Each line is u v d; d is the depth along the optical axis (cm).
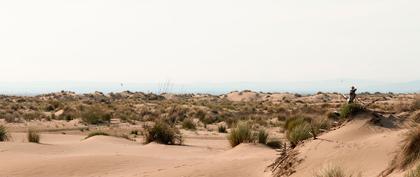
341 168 1080
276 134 2695
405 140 1060
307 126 1639
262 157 1510
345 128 1369
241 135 1998
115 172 1451
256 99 8812
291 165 1272
